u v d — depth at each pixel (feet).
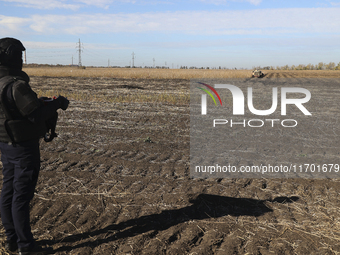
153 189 13.10
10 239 8.77
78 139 20.52
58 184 13.30
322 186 13.58
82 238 9.59
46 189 12.80
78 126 24.43
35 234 9.71
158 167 15.60
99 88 60.39
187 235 9.83
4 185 8.62
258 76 103.81
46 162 15.85
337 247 9.23
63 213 11.03
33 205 11.50
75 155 16.93
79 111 31.40
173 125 25.68
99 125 25.02
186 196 12.50
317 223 10.61
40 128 8.53
